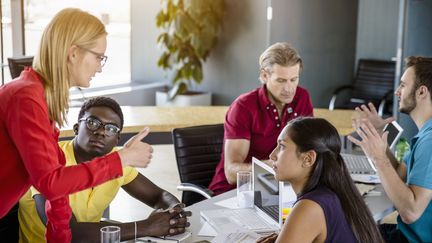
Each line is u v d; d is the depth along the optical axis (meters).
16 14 6.55
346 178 2.18
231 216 2.89
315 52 7.21
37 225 2.89
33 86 2.09
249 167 3.41
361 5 7.78
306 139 2.16
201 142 3.82
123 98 7.86
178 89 7.88
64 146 2.86
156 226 2.62
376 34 7.74
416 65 2.95
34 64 2.16
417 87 2.93
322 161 2.16
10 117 2.05
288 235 2.10
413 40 6.04
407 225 2.91
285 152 2.20
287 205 2.71
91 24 2.13
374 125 3.27
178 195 5.48
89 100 2.82
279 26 6.81
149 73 8.48
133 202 5.18
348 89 7.68
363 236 2.14
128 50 8.55
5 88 2.10
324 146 2.16
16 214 2.99
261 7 7.60
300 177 2.21
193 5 7.54
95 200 2.93
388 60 7.58
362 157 3.79
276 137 3.57
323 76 7.37
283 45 3.49
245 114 3.55
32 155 2.02
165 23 7.86
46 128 2.08
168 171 6.16
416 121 3.00
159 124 4.36
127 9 8.43
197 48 7.64
